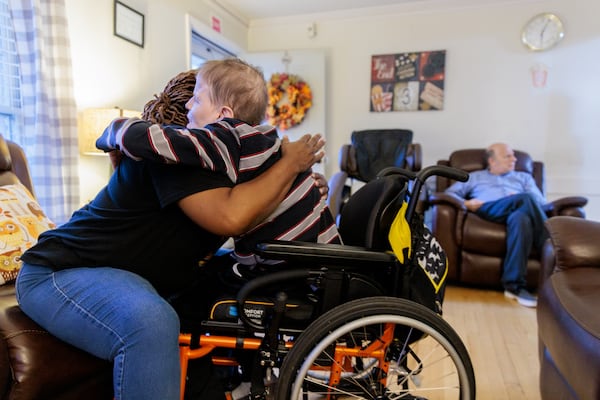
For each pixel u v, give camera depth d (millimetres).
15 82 1889
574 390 937
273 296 965
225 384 1133
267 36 4020
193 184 801
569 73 3211
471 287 2701
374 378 1024
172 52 2900
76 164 2006
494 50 3377
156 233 875
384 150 3303
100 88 2264
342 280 929
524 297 2338
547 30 3209
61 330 813
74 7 2070
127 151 772
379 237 963
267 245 875
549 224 1295
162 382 747
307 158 939
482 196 2938
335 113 3877
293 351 857
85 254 855
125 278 827
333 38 3828
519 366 1580
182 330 948
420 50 3570
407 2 3510
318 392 1018
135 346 740
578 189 3254
